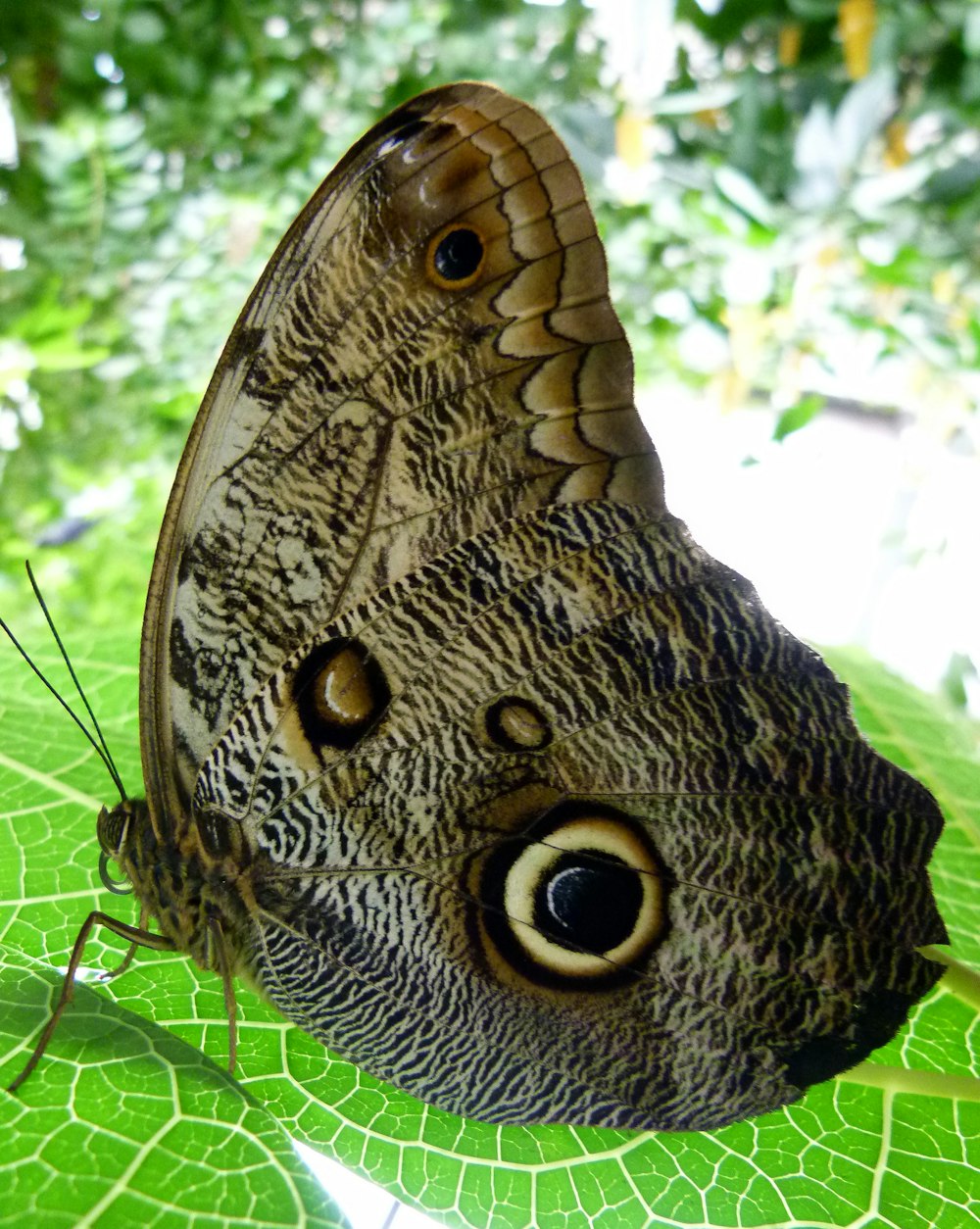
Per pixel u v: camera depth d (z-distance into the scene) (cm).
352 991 24
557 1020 24
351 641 24
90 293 57
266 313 23
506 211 23
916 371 52
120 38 53
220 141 58
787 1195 23
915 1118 24
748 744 24
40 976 24
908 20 48
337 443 23
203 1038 24
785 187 50
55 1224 21
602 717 24
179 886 24
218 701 24
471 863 24
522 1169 23
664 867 24
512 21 61
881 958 23
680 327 63
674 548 24
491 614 24
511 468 24
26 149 56
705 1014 24
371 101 62
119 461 60
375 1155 23
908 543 52
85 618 55
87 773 28
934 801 23
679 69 55
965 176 49
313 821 24
